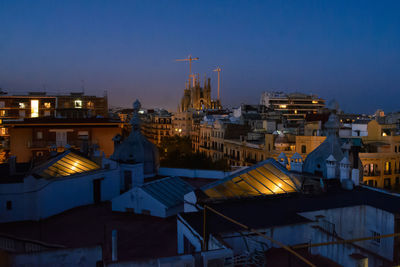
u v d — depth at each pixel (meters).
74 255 15.37
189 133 142.88
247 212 19.78
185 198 24.00
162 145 116.00
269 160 28.16
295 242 17.53
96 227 24.48
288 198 23.11
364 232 21.05
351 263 14.62
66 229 24.12
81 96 109.88
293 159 33.00
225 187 24.08
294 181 25.91
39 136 69.88
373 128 84.38
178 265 12.18
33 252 14.77
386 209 20.20
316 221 17.91
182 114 145.88
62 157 31.11
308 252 16.75
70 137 70.81
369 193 24.27
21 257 14.60
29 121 71.88
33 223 25.23
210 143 113.50
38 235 22.84
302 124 104.94
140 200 27.22
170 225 24.67
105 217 26.73
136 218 26.39
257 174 26.06
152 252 20.02
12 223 25.02
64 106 107.31
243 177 25.55
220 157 103.75
